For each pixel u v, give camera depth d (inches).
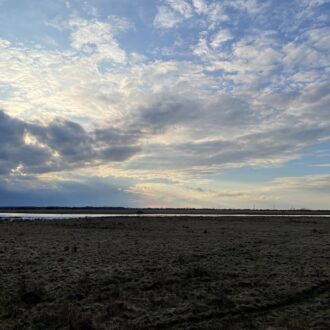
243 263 1015.0
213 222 2930.6
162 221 3034.0
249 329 551.8
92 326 542.0
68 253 1152.8
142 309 622.8
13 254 1122.7
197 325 563.2
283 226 2527.1
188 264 983.6
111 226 2410.2
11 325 546.6
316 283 796.0
